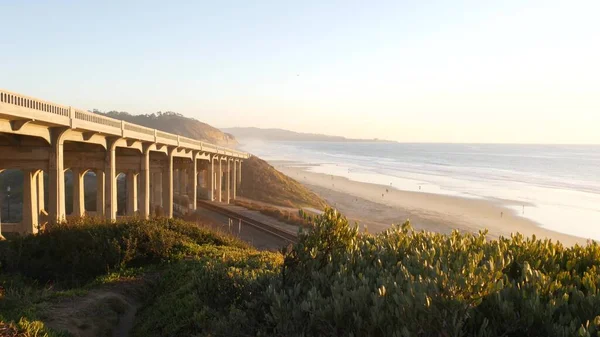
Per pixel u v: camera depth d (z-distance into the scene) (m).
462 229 52.47
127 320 13.02
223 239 23.78
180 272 15.59
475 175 127.94
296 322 6.09
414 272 7.06
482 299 5.62
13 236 20.27
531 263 7.83
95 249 17.59
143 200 36.66
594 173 138.25
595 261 8.09
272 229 42.12
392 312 5.43
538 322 5.38
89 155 29.72
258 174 87.50
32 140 22.84
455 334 4.90
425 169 151.62
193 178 54.66
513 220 57.91
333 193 87.12
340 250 8.64
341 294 6.55
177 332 9.96
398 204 72.19
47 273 16.25
